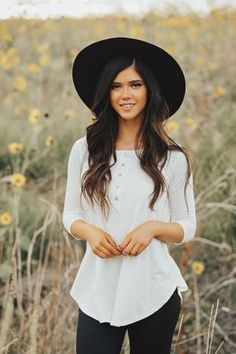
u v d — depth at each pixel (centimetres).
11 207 484
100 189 267
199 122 570
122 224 267
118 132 280
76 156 285
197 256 478
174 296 272
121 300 262
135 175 269
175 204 278
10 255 428
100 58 288
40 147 548
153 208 267
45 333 388
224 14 712
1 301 434
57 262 445
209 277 465
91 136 278
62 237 432
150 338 269
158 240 269
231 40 683
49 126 560
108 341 268
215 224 491
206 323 428
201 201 482
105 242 261
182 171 276
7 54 645
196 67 643
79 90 299
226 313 436
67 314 396
